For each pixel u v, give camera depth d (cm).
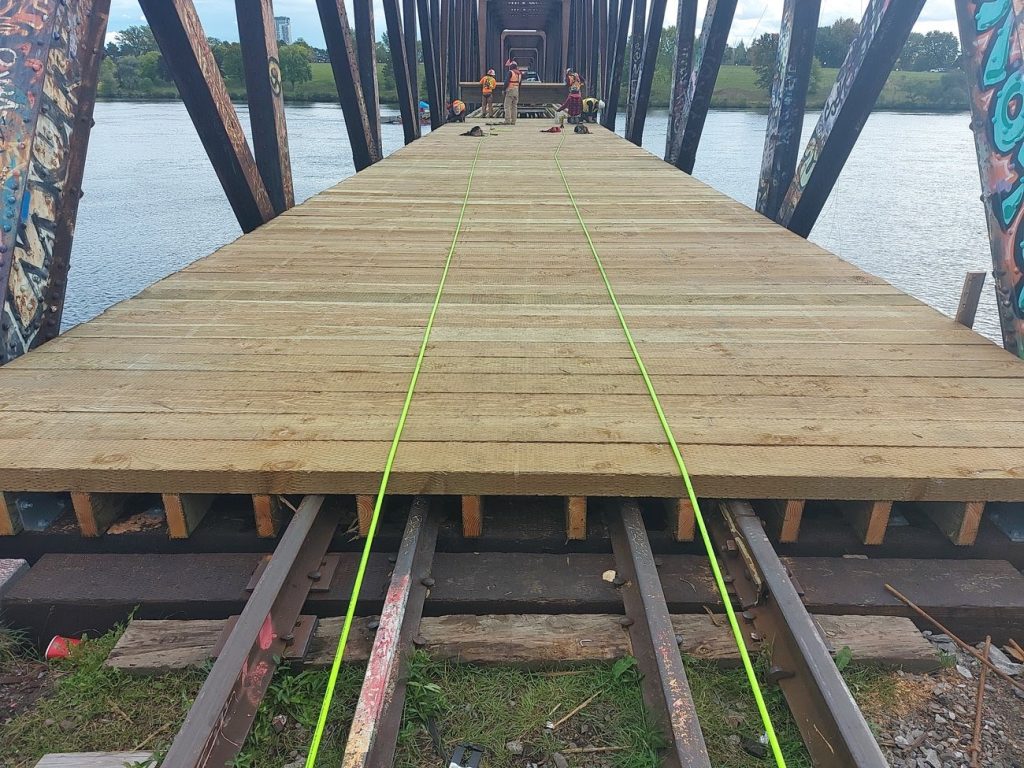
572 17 2759
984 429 263
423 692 206
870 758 167
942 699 216
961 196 1353
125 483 239
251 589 235
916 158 1802
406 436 258
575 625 231
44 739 203
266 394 286
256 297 397
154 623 236
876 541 255
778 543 260
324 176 1589
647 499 268
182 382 295
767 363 318
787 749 194
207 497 267
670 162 1001
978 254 980
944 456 246
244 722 190
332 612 237
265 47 549
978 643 243
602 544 261
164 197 1379
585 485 240
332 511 259
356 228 560
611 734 199
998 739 202
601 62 1891
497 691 213
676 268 459
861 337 347
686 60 974
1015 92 323
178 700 213
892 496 240
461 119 1872
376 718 176
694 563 255
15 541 260
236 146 512
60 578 247
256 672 203
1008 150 329
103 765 190
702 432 261
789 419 270
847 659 219
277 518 255
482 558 258
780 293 412
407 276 439
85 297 843
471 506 250
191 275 433
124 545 261
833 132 511
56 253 342
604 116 1831
